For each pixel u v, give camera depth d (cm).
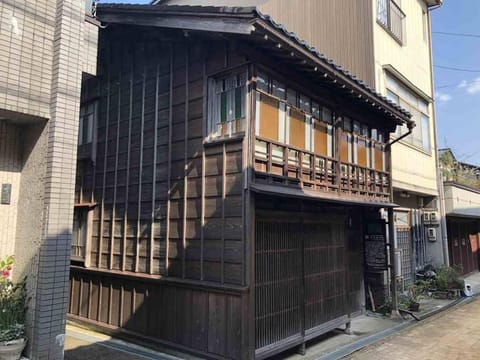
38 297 438
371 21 1021
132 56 761
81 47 493
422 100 1338
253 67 552
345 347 652
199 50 625
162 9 587
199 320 572
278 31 491
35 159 479
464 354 621
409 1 1312
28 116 457
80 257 810
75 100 480
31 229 466
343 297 758
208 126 597
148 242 675
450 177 1839
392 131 938
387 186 922
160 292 641
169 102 672
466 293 1150
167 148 664
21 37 446
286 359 595
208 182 587
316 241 699
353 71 1041
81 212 833
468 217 1573
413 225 1242
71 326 786
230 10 479
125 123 761
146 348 637
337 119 736
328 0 1094
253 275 524
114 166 773
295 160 625
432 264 1281
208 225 579
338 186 717
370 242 897
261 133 567
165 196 656
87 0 521
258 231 567
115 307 721
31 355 432
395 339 705
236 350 518
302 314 630
